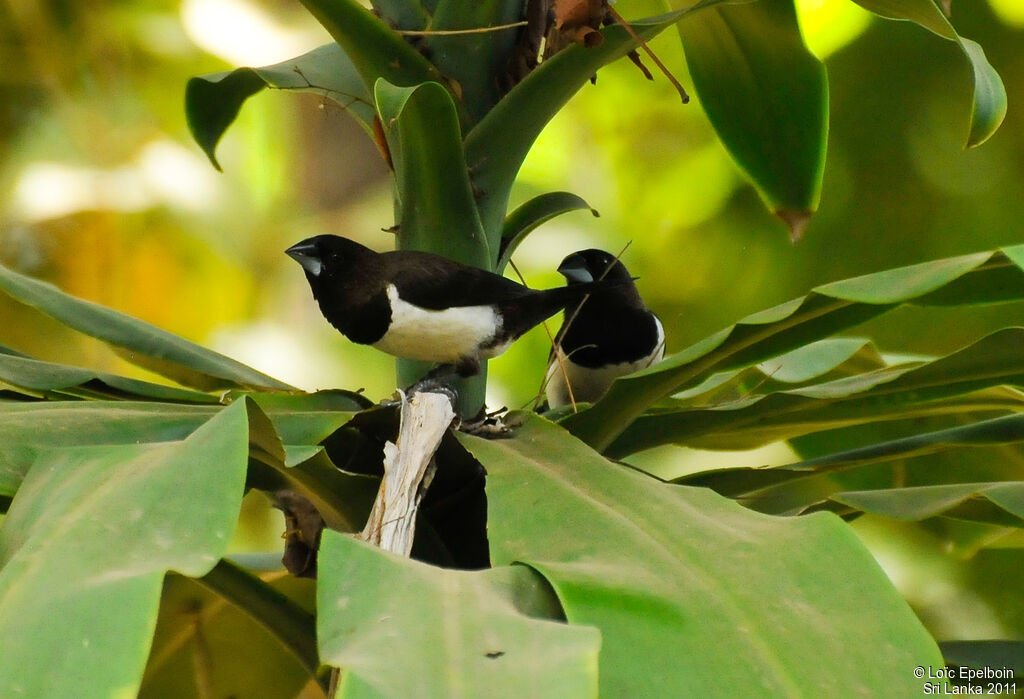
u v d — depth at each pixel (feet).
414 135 13.99
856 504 14.16
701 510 10.52
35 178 33.12
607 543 9.63
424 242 15.03
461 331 19.83
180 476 8.90
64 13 33.24
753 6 17.15
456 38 15.15
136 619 7.59
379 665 7.39
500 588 8.79
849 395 14.34
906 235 35.17
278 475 13.12
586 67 14.40
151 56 34.12
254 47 34.96
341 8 14.24
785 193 19.65
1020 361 13.98
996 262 12.75
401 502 10.93
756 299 35.42
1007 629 30.55
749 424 15.47
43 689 7.22
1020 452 19.11
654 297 35.88
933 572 30.89
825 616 8.71
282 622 13.02
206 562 8.10
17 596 8.07
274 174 37.50
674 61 35.63
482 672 7.41
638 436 15.28
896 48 34.50
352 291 20.31
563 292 20.59
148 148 34.27
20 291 16.20
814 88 18.16
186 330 34.96
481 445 12.25
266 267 36.91
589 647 7.56
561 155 36.40
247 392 13.75
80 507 9.11
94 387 15.25
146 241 34.22
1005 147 34.47
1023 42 34.01
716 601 8.72
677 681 8.03
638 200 36.09
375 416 13.43
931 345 34.27
